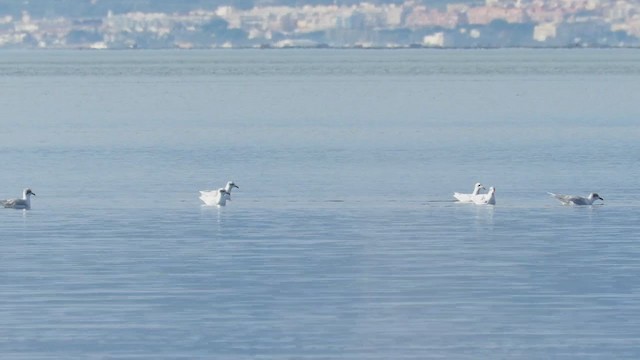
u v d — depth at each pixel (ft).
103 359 114.42
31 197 212.23
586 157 274.36
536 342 118.32
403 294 135.74
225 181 232.32
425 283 140.77
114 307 130.72
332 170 249.96
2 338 120.16
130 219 186.70
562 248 161.07
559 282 140.77
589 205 198.80
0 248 162.61
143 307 130.72
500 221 183.83
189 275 145.28
